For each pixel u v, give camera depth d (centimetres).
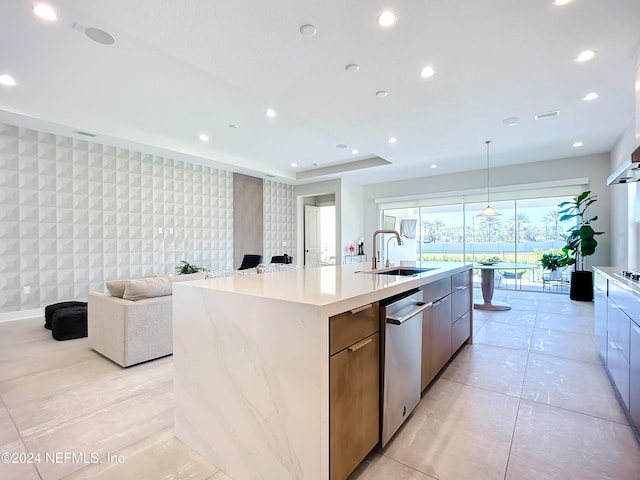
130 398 228
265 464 140
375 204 866
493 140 498
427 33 241
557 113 392
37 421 199
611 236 563
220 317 158
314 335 123
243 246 774
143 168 589
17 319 452
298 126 489
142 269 588
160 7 210
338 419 132
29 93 373
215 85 354
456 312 294
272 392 137
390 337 170
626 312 197
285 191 894
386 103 362
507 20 227
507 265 527
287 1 207
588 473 150
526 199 666
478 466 156
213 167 704
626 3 209
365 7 214
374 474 151
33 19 243
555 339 355
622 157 473
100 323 313
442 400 221
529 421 195
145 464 161
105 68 317
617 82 316
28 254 464
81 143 511
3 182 442
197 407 171
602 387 239
